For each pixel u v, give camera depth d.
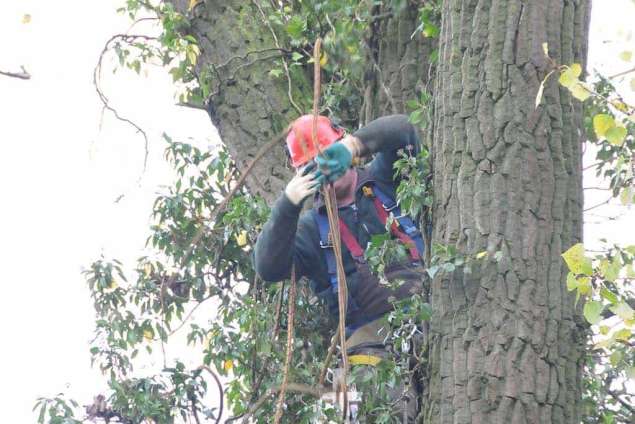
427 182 9.65
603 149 11.24
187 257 11.77
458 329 9.09
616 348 9.11
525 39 9.35
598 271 8.23
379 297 9.95
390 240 9.64
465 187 9.29
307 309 11.30
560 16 9.45
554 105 9.32
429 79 10.71
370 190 10.10
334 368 10.56
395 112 11.27
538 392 8.85
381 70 11.55
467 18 9.55
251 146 11.77
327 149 9.62
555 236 9.17
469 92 9.41
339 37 11.42
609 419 10.16
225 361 11.74
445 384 9.07
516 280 9.04
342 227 10.11
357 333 10.04
